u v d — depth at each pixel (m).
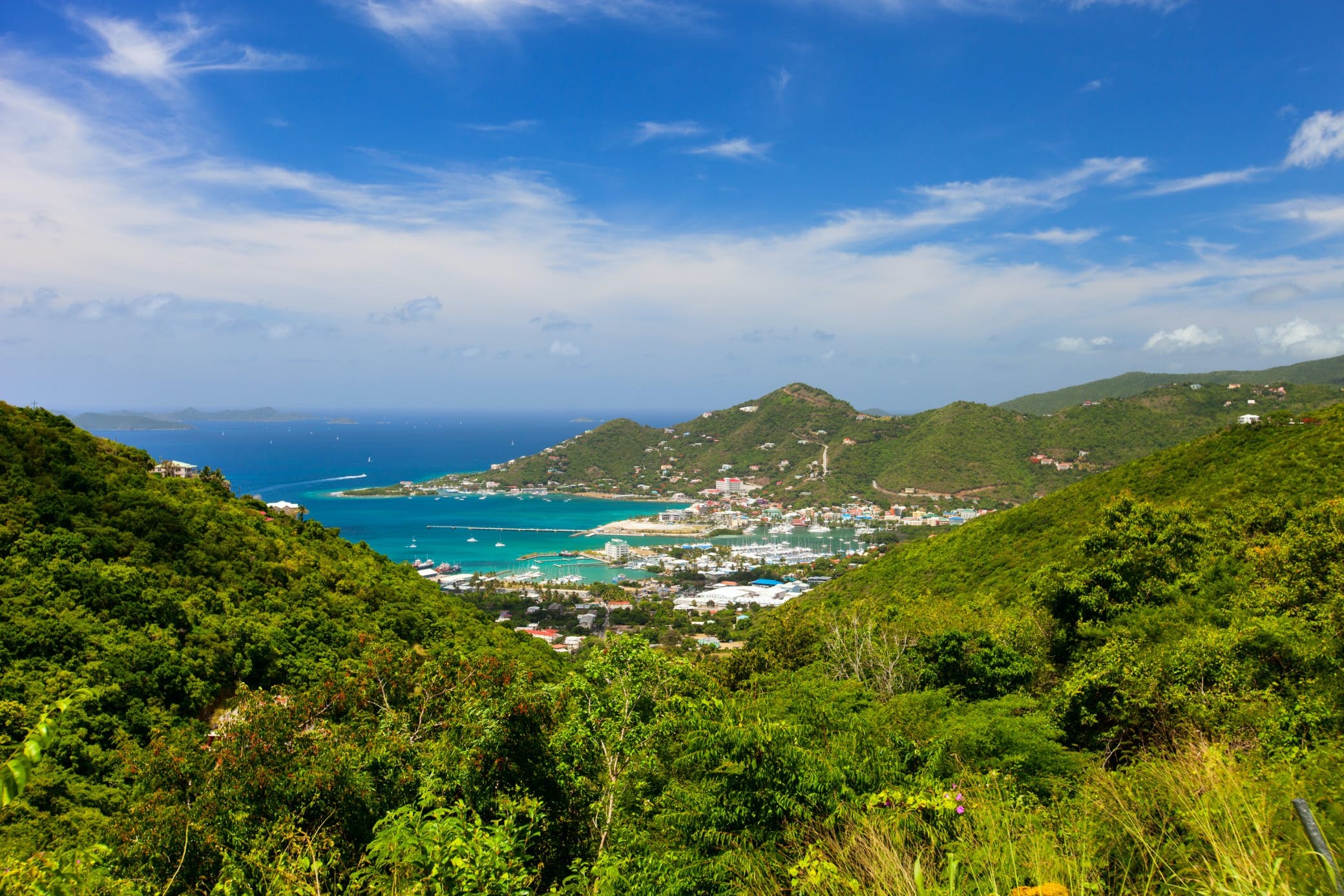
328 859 5.64
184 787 6.66
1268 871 2.88
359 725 8.28
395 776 7.16
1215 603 14.60
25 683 11.78
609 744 8.32
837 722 6.54
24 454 19.50
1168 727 8.12
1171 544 17.59
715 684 11.28
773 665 21.06
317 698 8.60
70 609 14.38
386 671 9.45
